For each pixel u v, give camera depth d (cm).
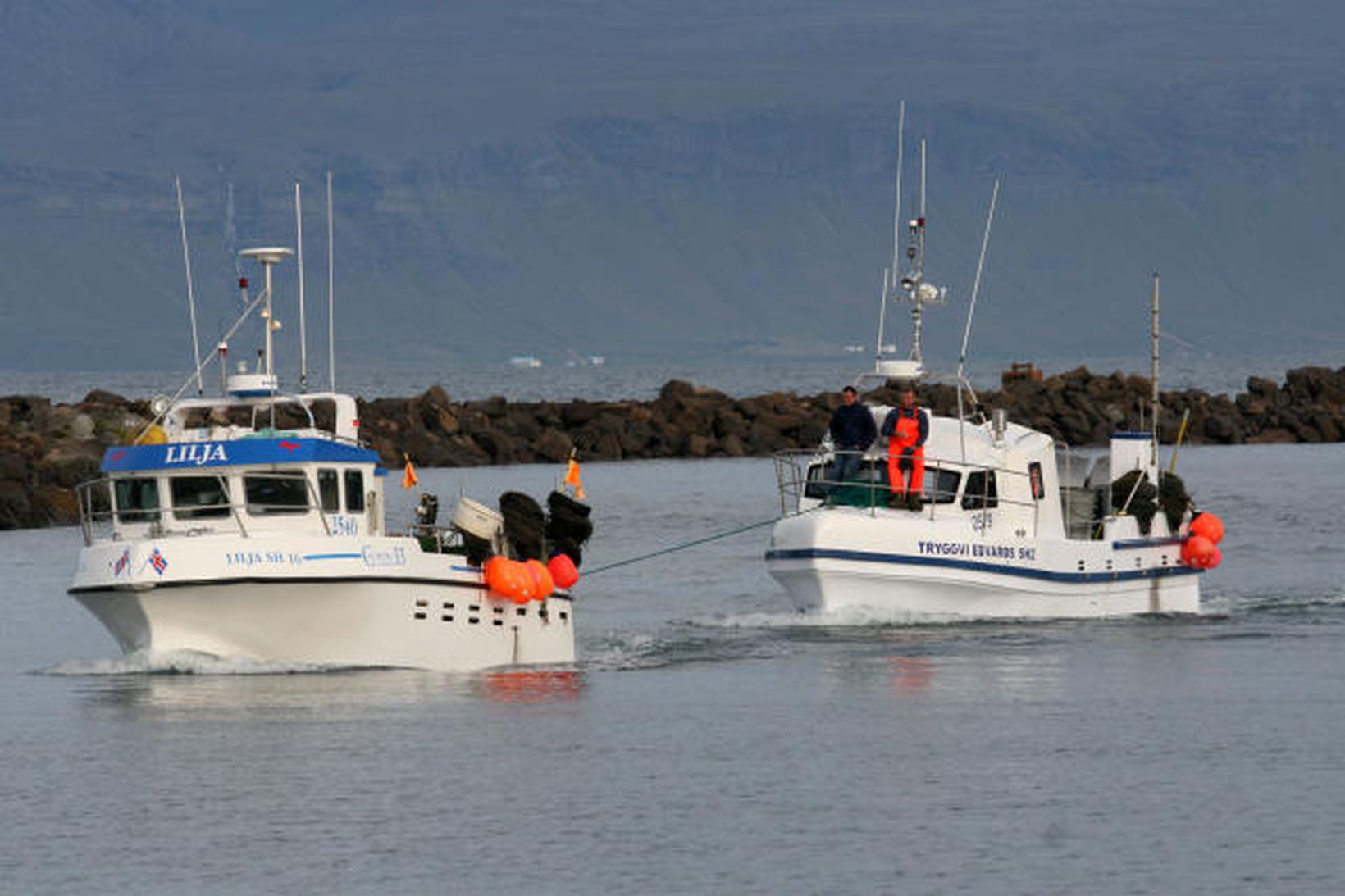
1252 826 5862
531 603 8631
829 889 5294
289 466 8131
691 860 5553
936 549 10106
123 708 7544
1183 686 8288
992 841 5741
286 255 8669
